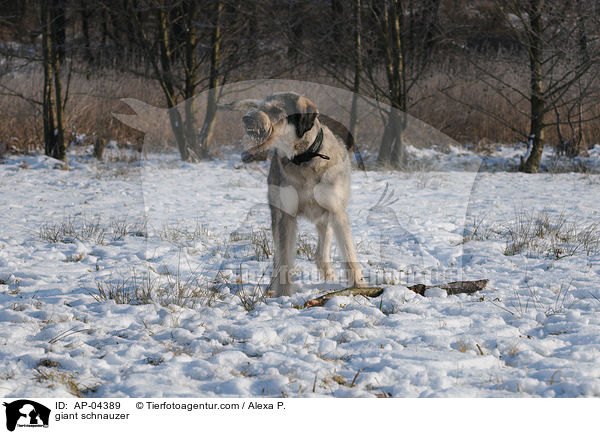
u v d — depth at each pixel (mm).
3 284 4570
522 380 2674
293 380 2721
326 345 3170
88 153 13852
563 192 9562
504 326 3480
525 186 10273
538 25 12008
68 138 14539
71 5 13461
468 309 3883
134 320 3674
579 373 2760
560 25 11812
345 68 13555
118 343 3248
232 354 2998
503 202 8609
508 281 4680
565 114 14711
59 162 12594
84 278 4770
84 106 14945
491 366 2922
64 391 2615
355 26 12766
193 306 4027
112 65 15836
